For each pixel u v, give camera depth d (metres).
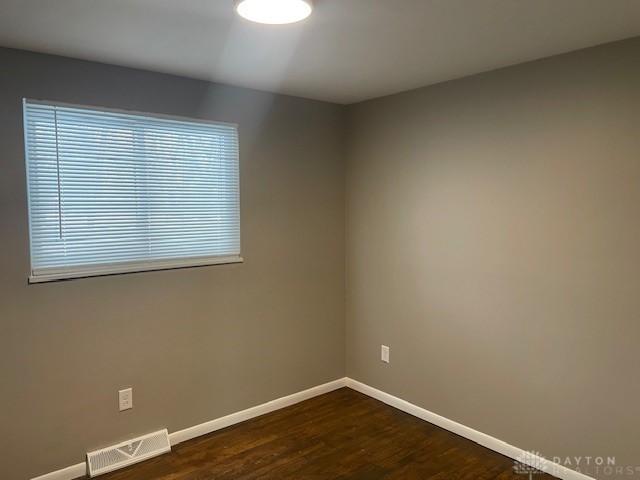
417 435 3.03
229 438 3.00
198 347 3.01
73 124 2.46
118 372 2.69
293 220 3.44
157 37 2.13
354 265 3.72
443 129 3.00
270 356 3.38
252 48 2.30
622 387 2.29
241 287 3.19
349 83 3.00
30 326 2.40
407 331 3.34
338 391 3.78
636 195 2.20
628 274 2.25
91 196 2.55
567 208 2.44
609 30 2.08
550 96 2.46
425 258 3.17
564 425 2.52
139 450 2.75
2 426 2.35
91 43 2.21
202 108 2.93
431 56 2.44
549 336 2.55
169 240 2.85
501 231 2.73
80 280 2.53
